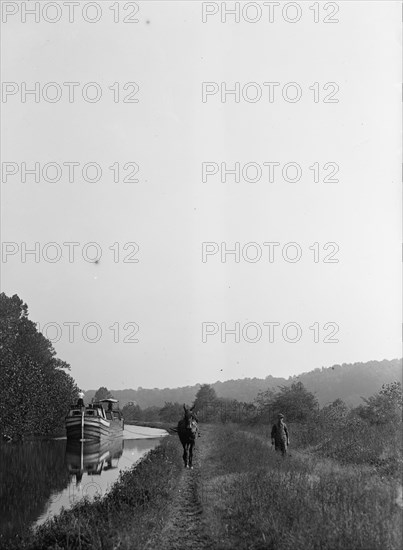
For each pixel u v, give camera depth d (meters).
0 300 66.50
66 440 57.25
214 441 36.28
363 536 9.31
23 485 25.02
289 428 30.64
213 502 14.86
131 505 15.30
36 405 58.69
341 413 34.28
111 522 12.82
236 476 18.27
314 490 12.56
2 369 56.22
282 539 10.24
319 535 9.73
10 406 54.94
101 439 53.59
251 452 23.70
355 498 10.91
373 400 27.78
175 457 27.14
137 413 113.12
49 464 34.41
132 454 40.91
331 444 21.61
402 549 9.09
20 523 17.25
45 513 18.73
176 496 16.98
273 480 14.72
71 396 68.62
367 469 14.88
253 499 13.26
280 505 12.09
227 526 12.02
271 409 40.69
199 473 21.45
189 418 24.45
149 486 17.94
